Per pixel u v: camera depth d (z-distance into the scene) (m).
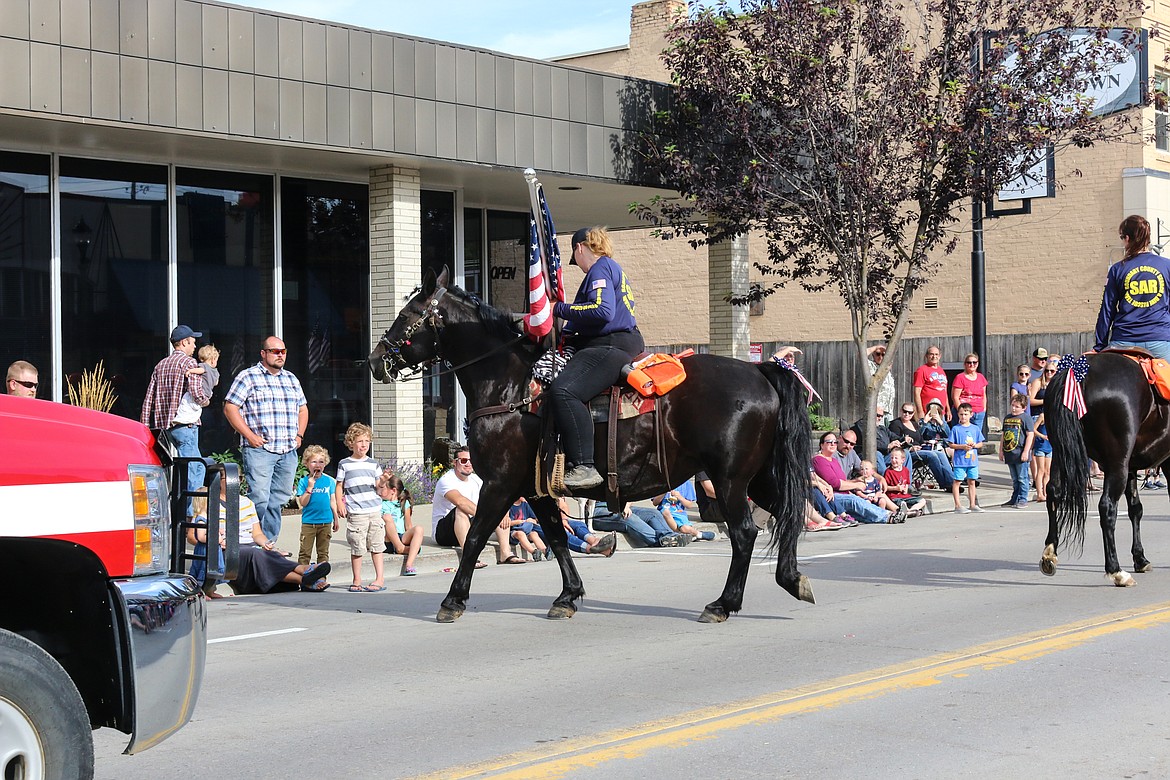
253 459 12.79
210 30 14.62
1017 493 18.31
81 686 4.96
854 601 10.11
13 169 15.46
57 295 15.78
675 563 13.16
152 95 14.17
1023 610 9.49
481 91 17.30
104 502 4.68
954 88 17.22
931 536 14.75
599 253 9.15
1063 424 10.35
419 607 10.57
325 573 11.71
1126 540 13.73
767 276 32.34
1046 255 27.81
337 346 18.52
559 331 9.33
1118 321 10.83
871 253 19.45
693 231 19.61
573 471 8.86
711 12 18.67
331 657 8.42
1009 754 5.71
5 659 4.30
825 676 7.39
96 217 16.17
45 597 4.89
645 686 7.28
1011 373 27.95
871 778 5.39
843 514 16.22
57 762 4.40
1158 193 26.83
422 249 19.75
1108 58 19.67
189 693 4.85
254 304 17.64
